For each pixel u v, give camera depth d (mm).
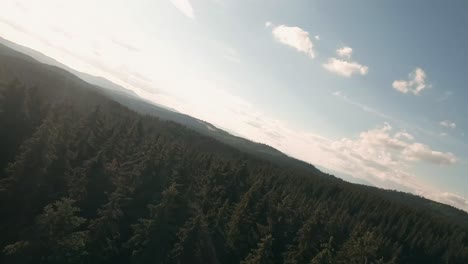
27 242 31891
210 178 81875
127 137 80938
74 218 33719
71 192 45031
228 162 91438
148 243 40375
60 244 32156
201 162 96750
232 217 59125
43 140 45906
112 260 42906
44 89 138375
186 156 87438
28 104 65875
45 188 43875
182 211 47125
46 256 32312
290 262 51000
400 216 128375
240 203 60219
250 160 178875
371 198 143625
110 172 53344
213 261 49156
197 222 44062
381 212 126562
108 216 38938
